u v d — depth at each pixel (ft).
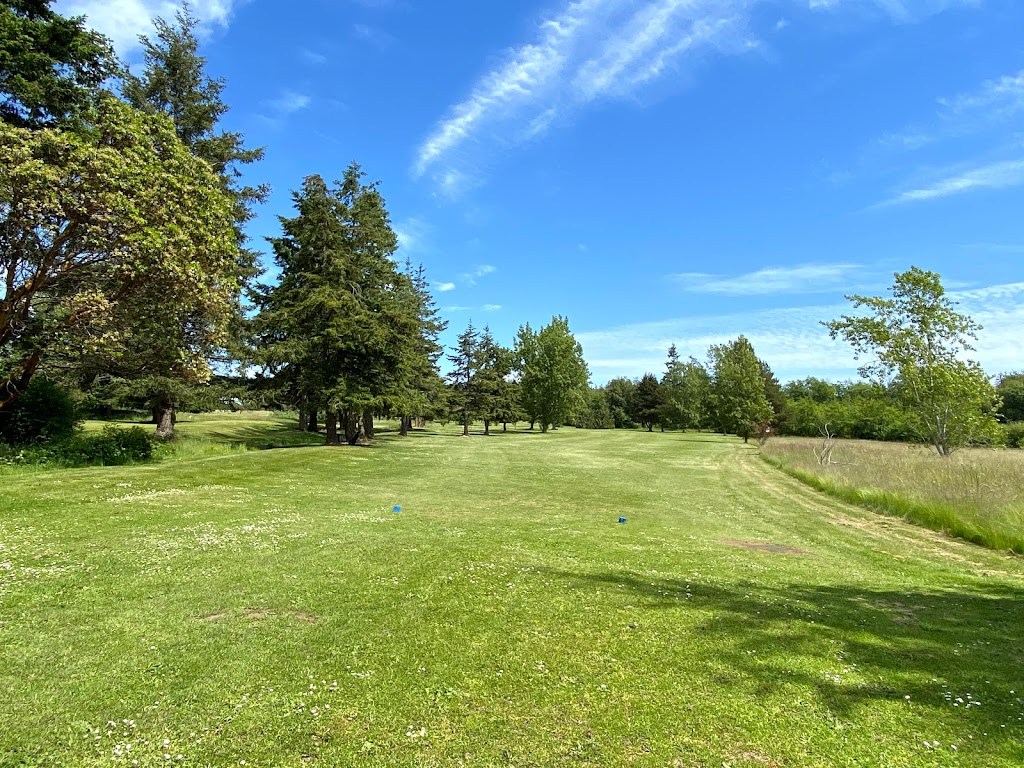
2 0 51.29
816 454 88.58
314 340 84.28
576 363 218.79
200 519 29.99
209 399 83.97
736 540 34.53
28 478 39.63
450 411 169.37
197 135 79.56
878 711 12.09
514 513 41.22
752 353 165.58
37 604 16.57
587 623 16.90
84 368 61.21
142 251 44.73
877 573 26.89
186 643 14.42
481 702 12.02
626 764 10.00
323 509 36.65
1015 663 15.05
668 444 143.84
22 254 46.24
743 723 11.47
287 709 11.47
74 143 41.52
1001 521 34.42
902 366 67.62
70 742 10.12
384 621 16.48
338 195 100.07
